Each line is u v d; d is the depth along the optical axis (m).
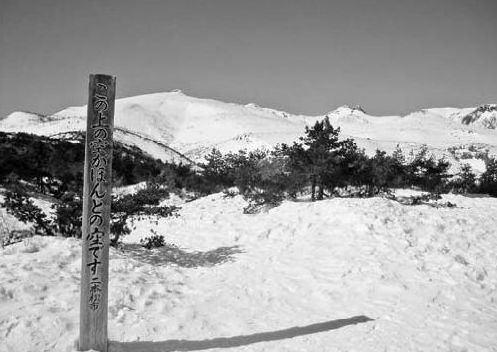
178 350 6.28
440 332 6.85
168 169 26.11
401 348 6.34
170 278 9.05
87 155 6.03
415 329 6.96
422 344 6.46
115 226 11.08
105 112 6.09
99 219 6.07
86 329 6.02
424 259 10.22
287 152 17.34
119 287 7.86
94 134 6.04
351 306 7.95
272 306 7.99
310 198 17.58
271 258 10.55
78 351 6.00
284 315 7.61
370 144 81.38
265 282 9.09
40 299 7.05
